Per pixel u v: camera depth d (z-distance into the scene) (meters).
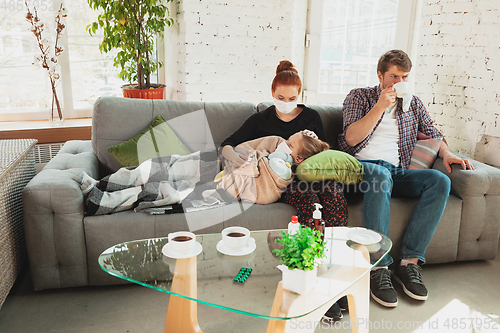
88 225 1.66
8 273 1.64
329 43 3.25
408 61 2.07
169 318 1.41
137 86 2.83
